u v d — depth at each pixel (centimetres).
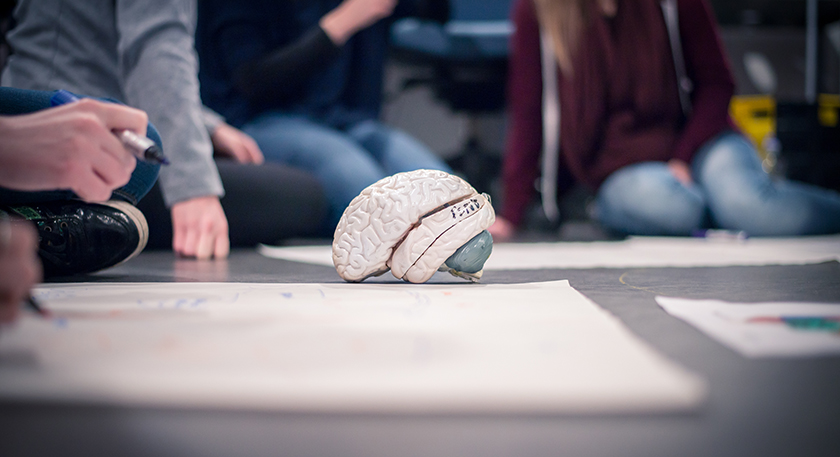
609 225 226
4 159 51
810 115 338
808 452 22
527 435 24
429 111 351
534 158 227
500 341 35
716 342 38
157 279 77
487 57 309
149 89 108
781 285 73
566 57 217
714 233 196
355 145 212
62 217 74
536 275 86
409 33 300
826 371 32
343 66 214
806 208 194
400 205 68
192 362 30
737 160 208
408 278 69
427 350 33
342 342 35
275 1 199
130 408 25
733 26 407
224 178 139
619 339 36
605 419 25
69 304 48
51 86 114
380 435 23
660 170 215
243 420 25
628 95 224
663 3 219
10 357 31
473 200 69
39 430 24
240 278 79
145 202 128
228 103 198
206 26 191
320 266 100
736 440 23
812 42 401
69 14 116
